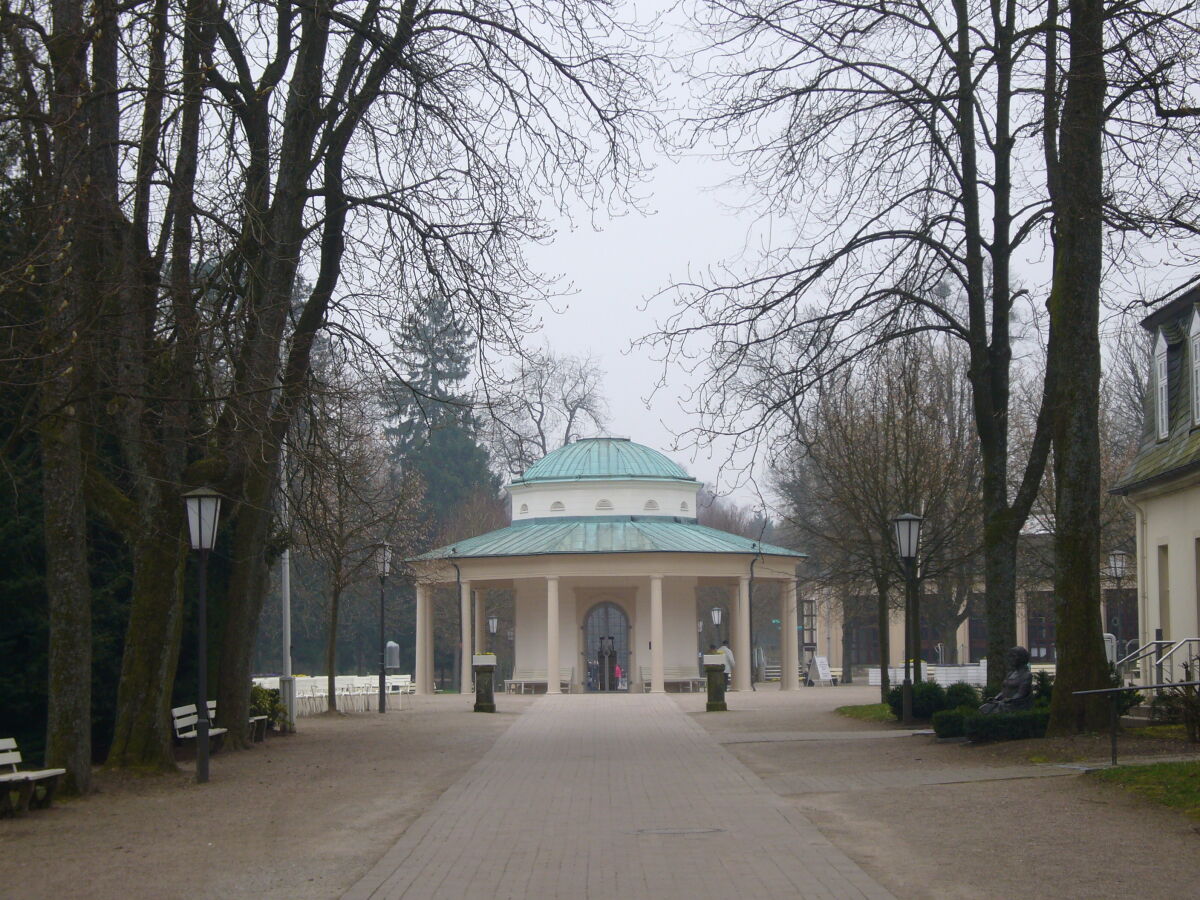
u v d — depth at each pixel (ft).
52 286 48.55
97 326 54.08
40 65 50.62
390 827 45.50
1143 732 64.28
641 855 38.73
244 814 49.26
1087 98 62.03
